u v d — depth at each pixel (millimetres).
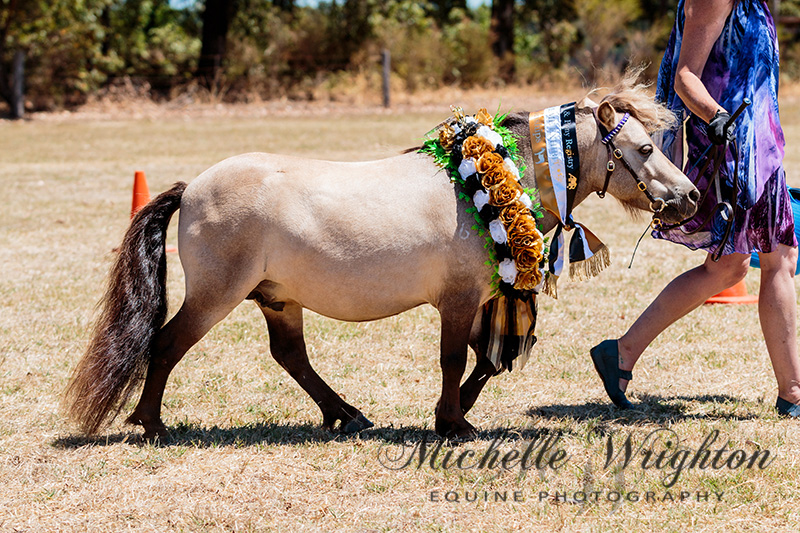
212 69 48500
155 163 27266
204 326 7668
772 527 6148
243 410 8828
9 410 8625
